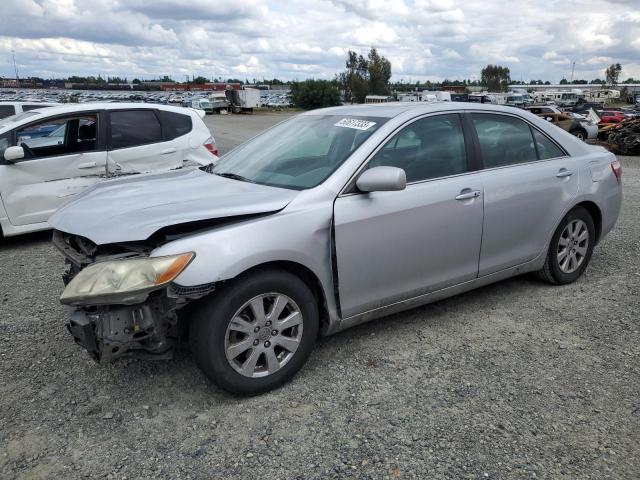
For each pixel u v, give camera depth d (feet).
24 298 15.64
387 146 11.96
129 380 11.10
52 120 22.02
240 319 10.02
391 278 11.93
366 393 10.58
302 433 9.39
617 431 9.40
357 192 11.34
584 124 72.64
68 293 9.08
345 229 11.01
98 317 9.30
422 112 12.79
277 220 10.32
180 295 9.36
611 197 16.46
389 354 12.11
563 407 10.09
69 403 10.30
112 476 8.38
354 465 8.59
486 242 13.52
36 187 21.35
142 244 9.98
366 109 13.70
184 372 11.41
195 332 9.81
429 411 9.98
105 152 22.79
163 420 9.78
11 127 21.24
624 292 15.65
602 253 19.49
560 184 14.96
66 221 10.80
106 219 10.21
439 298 13.21
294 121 14.78
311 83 272.10
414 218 11.94
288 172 12.10
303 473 8.43
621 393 10.55
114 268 9.17
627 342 12.64
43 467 8.57
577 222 15.78
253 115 202.49
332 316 11.32
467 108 13.71
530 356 12.01
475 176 13.21
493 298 15.26
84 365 11.70
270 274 10.18
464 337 12.92
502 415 9.85
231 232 9.86
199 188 11.81
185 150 24.97
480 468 8.50
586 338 12.85
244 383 10.20
